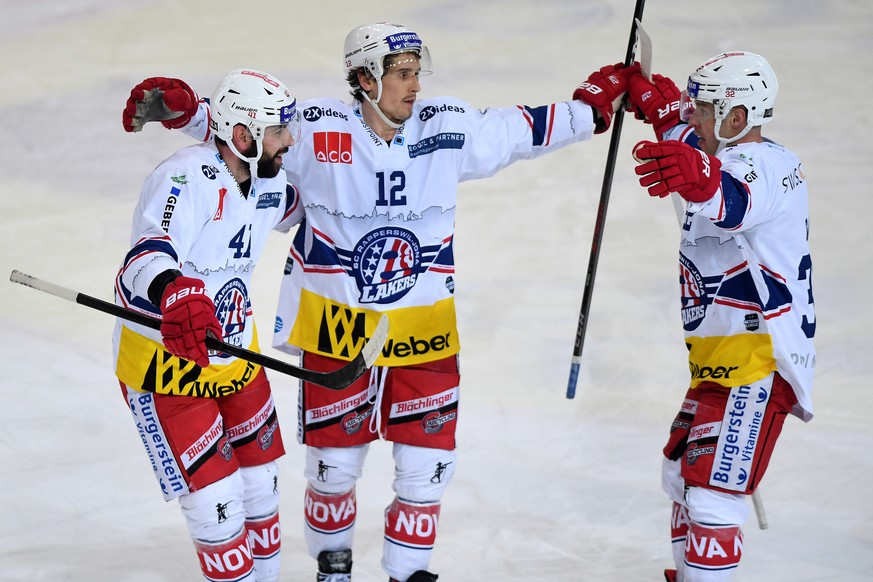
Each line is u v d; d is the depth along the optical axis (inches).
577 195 1051.9
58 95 1249.4
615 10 1443.2
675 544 550.0
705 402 520.4
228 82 474.3
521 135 546.9
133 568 573.3
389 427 534.3
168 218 455.2
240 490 502.9
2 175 1087.6
